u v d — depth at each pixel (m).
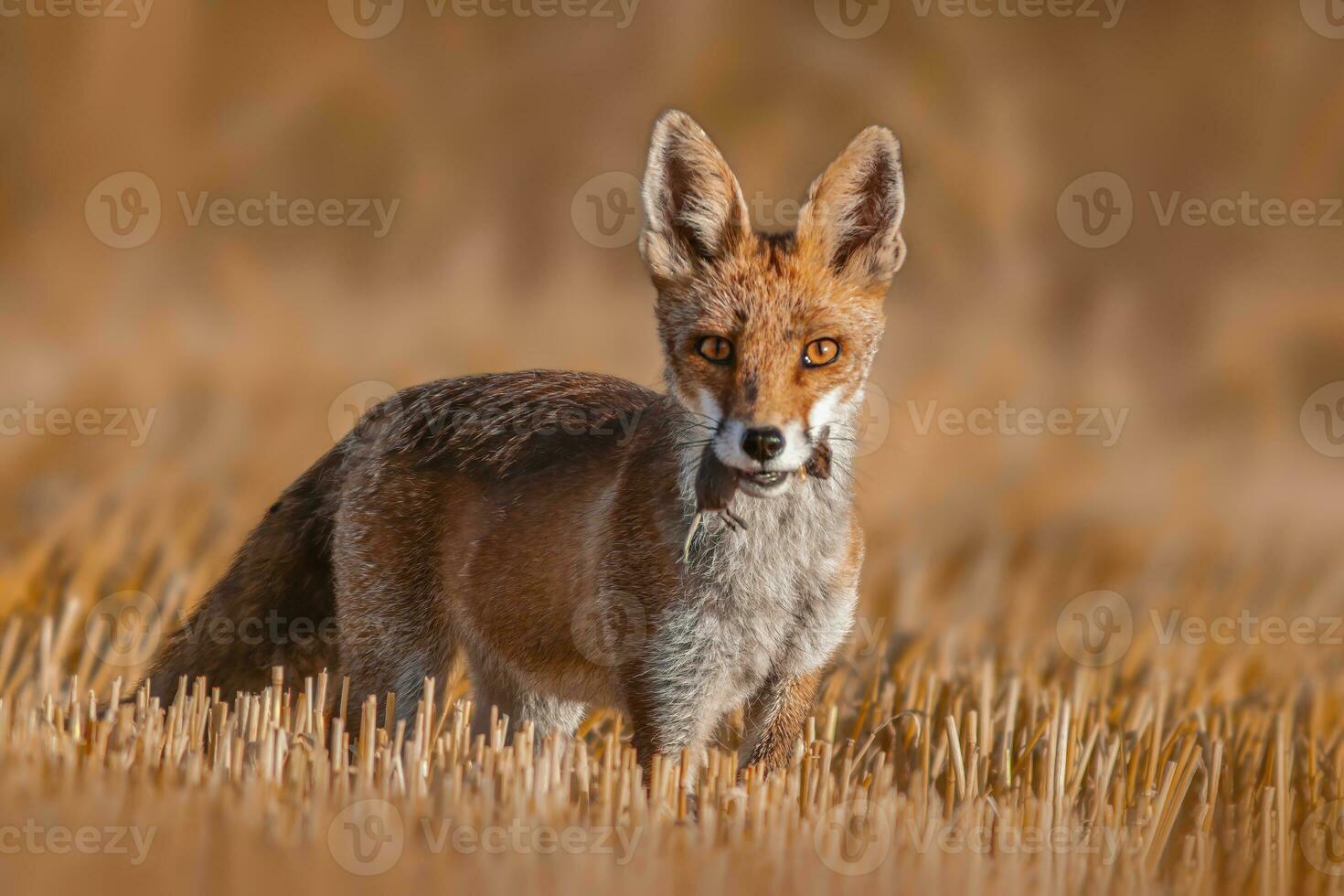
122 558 12.70
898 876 6.36
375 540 9.43
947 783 8.42
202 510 13.86
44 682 9.56
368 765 7.21
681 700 8.18
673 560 8.08
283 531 10.09
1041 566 14.06
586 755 7.63
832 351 7.94
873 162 8.11
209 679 9.87
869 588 12.96
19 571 12.05
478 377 9.84
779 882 6.09
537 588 8.81
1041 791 8.38
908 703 9.80
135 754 7.41
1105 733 9.26
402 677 9.43
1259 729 9.86
